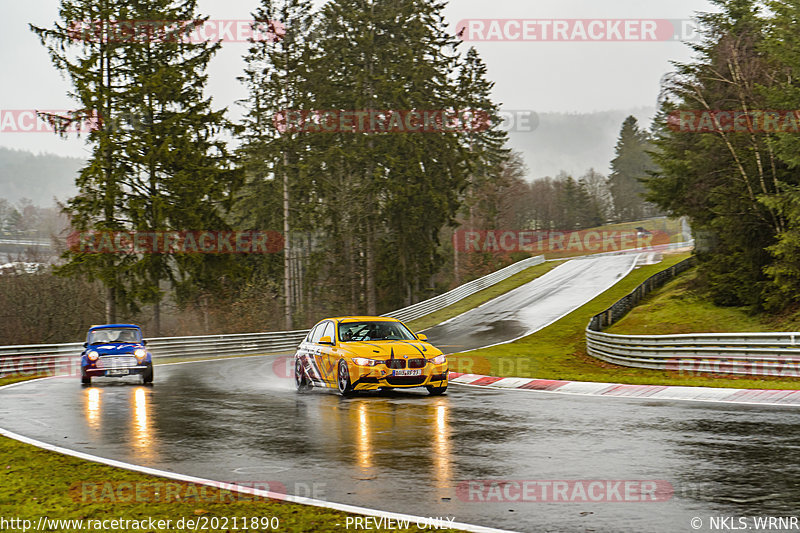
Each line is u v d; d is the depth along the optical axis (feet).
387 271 253.03
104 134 159.84
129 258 167.12
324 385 62.44
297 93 216.74
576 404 51.37
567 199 586.45
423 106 247.91
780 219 123.85
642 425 40.70
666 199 155.43
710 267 142.31
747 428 38.78
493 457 32.71
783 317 122.11
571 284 239.30
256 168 231.50
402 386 57.77
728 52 130.31
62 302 171.73
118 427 44.62
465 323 190.39
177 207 171.22
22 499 26.86
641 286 177.99
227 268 183.62
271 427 43.42
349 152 238.07
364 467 31.09
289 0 205.26
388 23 245.24
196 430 42.78
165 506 25.07
